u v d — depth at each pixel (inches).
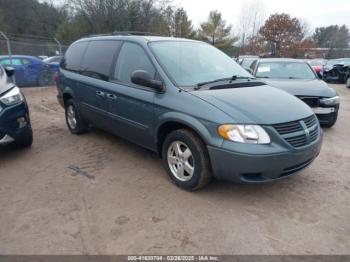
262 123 127.6
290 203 141.3
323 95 253.0
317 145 144.6
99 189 152.4
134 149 205.2
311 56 1690.5
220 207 136.7
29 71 541.6
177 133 144.9
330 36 2438.5
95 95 194.7
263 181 130.6
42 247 111.7
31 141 203.2
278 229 122.6
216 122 129.3
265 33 1635.1
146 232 119.7
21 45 697.6
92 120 211.2
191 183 144.2
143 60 165.8
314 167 183.0
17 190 151.9
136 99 161.8
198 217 129.3
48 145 214.4
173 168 154.1
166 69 155.3
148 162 184.4
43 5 1604.3
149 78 148.9
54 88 538.9
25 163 183.9
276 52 1621.6
